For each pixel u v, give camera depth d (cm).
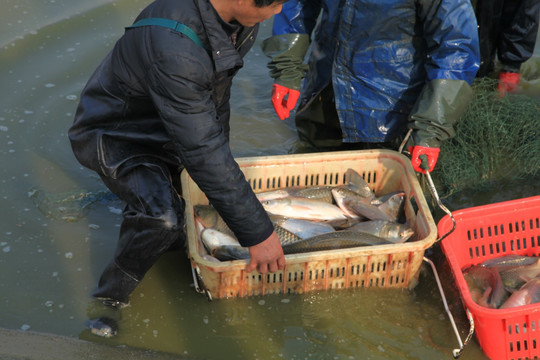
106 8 563
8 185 372
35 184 374
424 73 343
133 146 274
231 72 256
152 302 297
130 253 271
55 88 462
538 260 304
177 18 222
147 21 227
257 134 428
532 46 449
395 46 337
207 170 230
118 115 265
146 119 267
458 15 308
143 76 238
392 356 272
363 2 324
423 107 317
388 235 309
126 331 281
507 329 260
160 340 277
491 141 392
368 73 348
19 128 421
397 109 353
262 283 293
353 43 342
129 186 268
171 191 272
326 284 297
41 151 404
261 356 271
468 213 307
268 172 347
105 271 286
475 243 314
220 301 297
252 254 250
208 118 227
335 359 271
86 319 287
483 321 261
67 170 389
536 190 378
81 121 271
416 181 324
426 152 314
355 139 370
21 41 509
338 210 337
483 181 384
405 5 319
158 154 283
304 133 415
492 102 414
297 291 298
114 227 346
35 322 284
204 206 323
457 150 387
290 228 324
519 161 396
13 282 306
